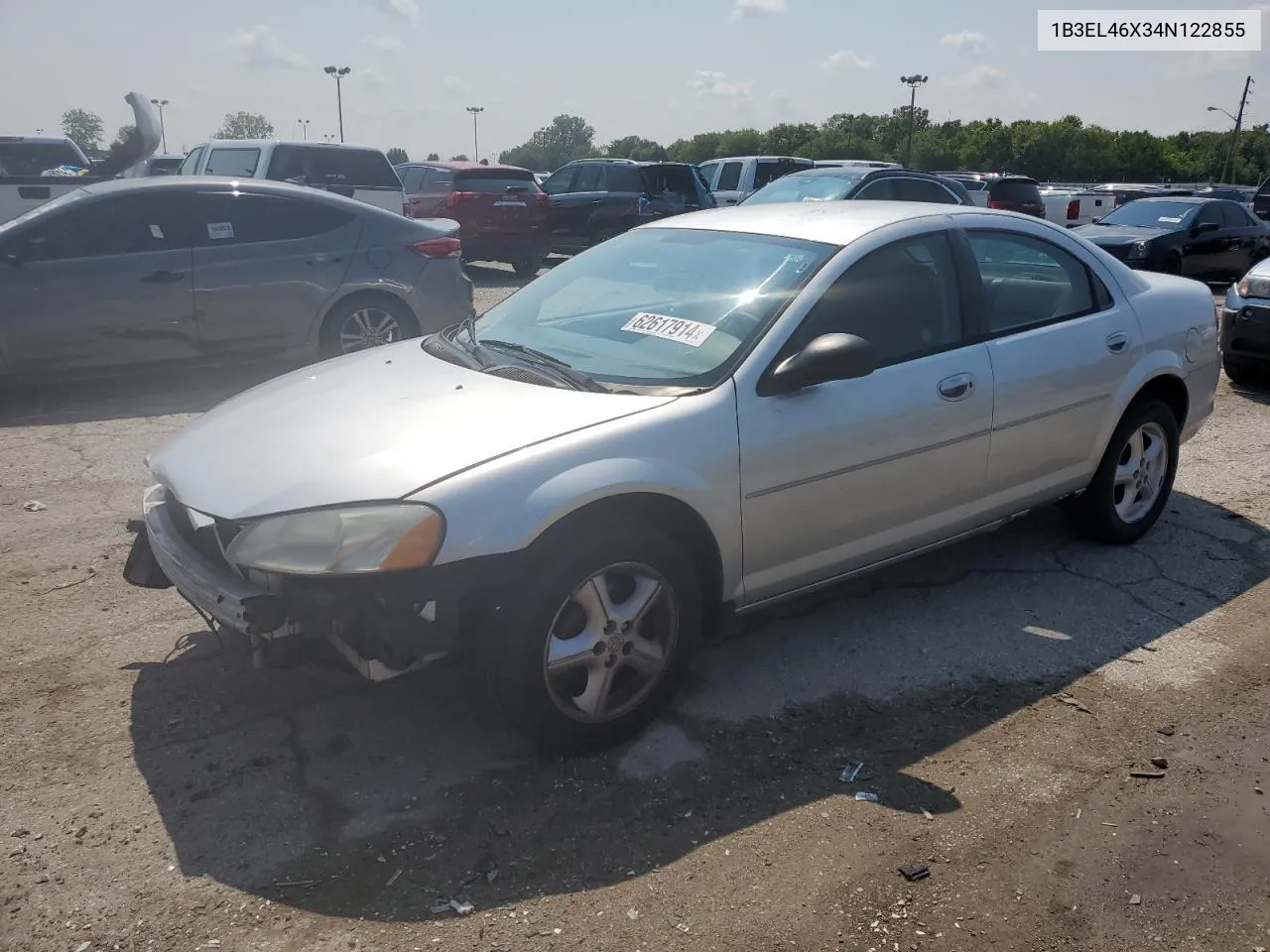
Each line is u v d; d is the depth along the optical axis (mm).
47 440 6535
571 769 3188
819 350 3371
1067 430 4461
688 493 3219
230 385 8203
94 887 2660
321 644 2965
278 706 3512
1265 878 2777
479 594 3023
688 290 3898
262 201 7930
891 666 3859
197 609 3186
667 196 17594
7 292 7105
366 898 2631
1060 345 4367
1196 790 3148
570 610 3123
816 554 3701
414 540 2818
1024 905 2652
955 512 4125
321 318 8188
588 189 18578
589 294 4160
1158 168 100438
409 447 3070
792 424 3477
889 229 3969
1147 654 3996
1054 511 5523
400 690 3613
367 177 14219
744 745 3334
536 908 2604
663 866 2770
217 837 2855
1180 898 2693
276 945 2475
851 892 2682
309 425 3346
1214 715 3574
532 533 2912
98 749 3256
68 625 4070
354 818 2938
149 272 7496
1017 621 4246
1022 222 4477
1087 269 4676
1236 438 7148
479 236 16109
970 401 3996
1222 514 5566
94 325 7395
